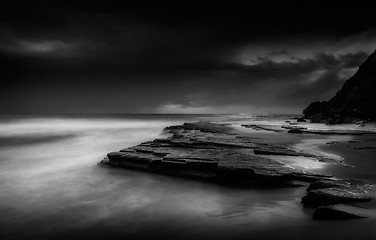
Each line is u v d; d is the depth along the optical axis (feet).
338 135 82.58
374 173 36.70
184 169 41.19
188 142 56.29
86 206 30.91
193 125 129.08
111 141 97.76
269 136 81.46
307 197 25.64
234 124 146.20
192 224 25.05
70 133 132.16
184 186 37.24
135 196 34.24
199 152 46.50
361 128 98.63
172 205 30.71
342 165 40.98
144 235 23.57
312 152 49.96
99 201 32.58
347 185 27.04
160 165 43.47
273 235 19.88
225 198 32.45
